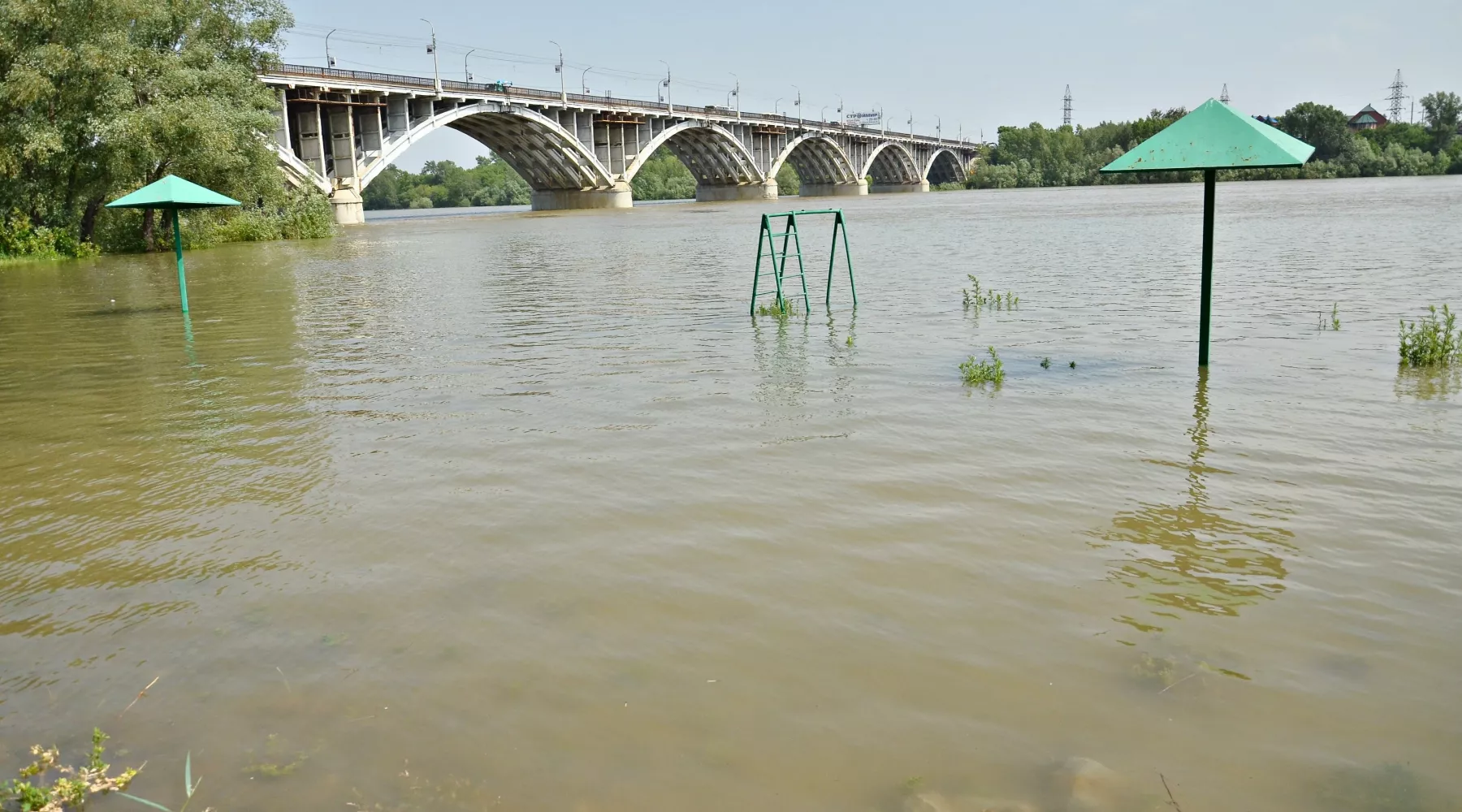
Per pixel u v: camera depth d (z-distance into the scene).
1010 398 7.22
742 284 16.91
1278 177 132.62
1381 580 3.86
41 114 32.81
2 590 4.25
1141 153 7.84
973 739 2.90
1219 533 4.40
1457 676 3.14
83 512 5.28
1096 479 5.21
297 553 4.53
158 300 17.86
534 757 2.88
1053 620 3.60
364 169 62.72
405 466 5.88
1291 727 2.91
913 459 5.66
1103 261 19.52
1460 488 4.90
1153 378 7.82
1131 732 2.91
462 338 11.34
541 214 82.00
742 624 3.65
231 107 38.66
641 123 94.62
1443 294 12.59
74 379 9.55
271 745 3.01
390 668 3.42
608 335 11.08
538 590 4.01
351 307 15.38
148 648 3.66
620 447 6.11
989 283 15.80
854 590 3.90
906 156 150.88
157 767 2.92
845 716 3.03
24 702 3.33
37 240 33.00
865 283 16.34
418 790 2.75
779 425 6.56
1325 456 5.53
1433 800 2.57
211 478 5.81
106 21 33.41
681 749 2.90
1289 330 10.09
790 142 120.88
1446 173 117.12
